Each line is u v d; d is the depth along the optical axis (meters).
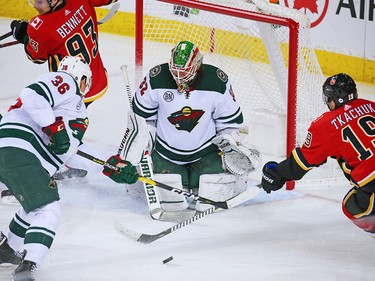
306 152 11.74
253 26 18.52
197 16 20.19
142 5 16.62
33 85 10.73
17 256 11.28
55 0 14.87
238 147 13.58
